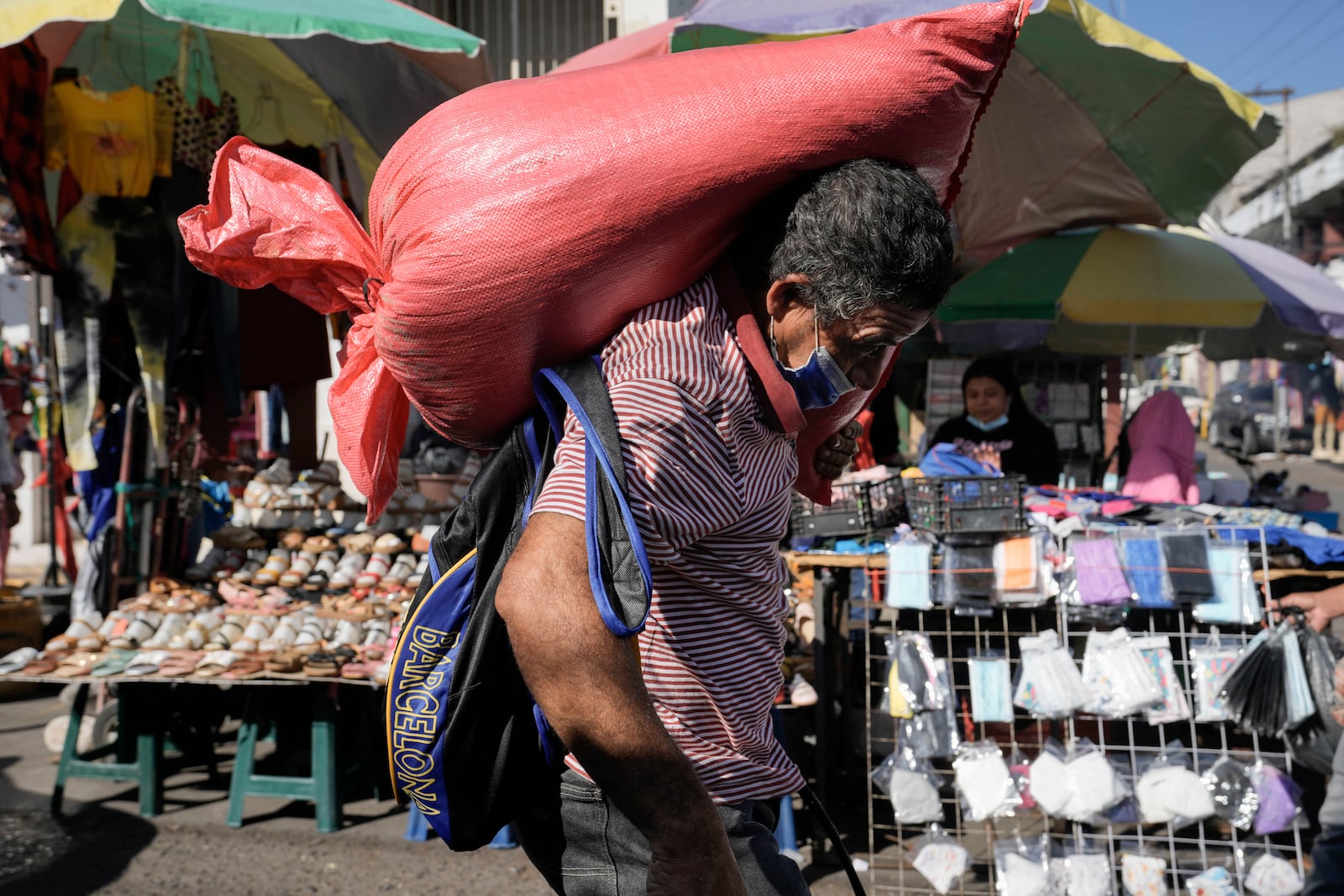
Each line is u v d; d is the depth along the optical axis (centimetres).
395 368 130
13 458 623
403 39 406
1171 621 384
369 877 362
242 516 475
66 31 471
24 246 432
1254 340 784
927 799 341
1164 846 367
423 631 129
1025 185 605
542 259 116
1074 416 803
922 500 363
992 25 123
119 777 420
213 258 149
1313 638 321
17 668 400
